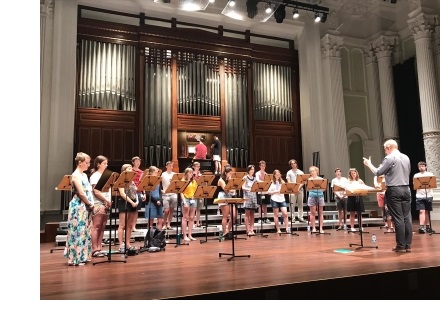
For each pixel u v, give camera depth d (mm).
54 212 8531
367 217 10297
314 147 11312
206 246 5719
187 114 10320
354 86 12719
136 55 10086
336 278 3139
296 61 12047
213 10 10617
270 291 2896
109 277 3432
